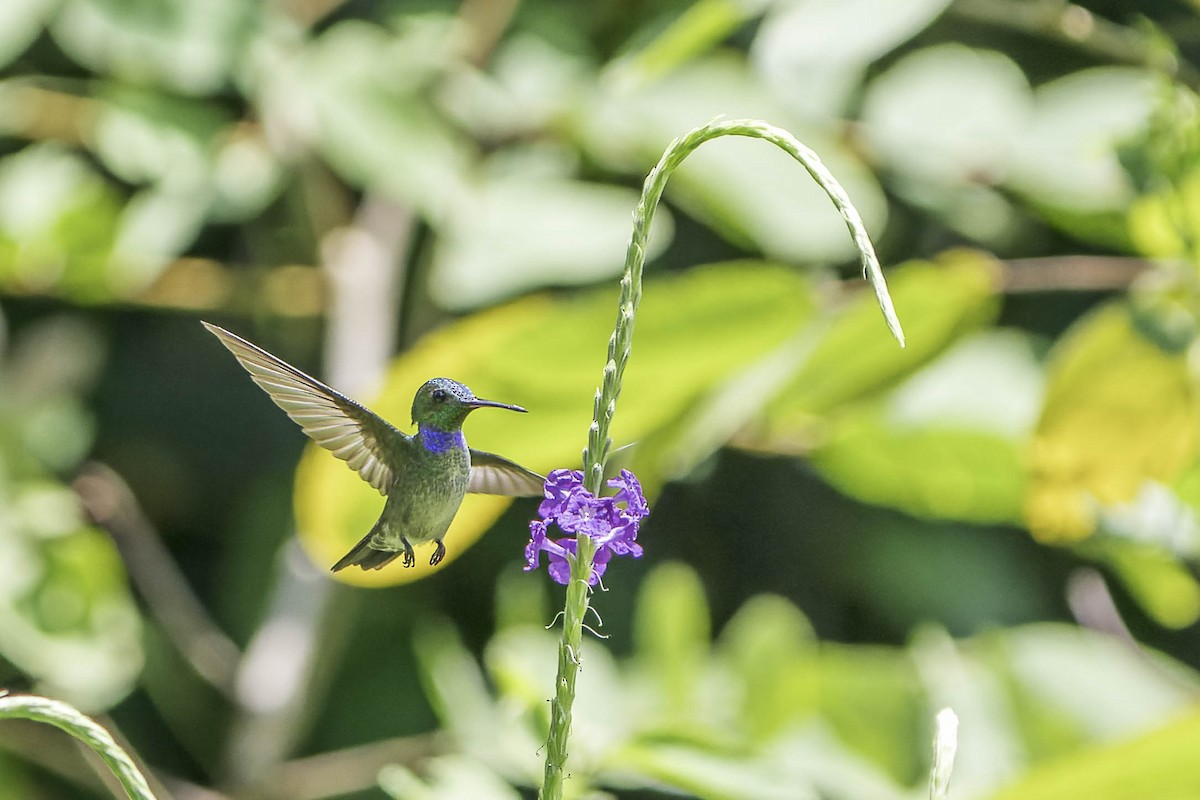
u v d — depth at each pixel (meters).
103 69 4.67
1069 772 4.34
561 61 4.65
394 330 4.98
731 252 5.35
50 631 4.68
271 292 4.93
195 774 6.30
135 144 4.66
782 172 4.52
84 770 4.75
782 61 4.36
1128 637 4.61
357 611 5.46
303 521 4.39
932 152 4.59
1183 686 4.58
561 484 4.16
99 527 5.03
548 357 4.39
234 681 4.72
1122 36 4.54
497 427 4.40
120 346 6.48
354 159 4.56
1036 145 4.57
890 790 4.55
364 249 4.87
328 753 5.82
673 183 4.54
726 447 4.63
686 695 4.57
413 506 4.27
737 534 5.98
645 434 4.43
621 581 5.90
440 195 4.55
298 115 4.62
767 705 4.57
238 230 5.94
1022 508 4.56
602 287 4.62
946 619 5.40
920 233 5.12
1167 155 4.41
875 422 4.54
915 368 4.46
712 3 4.38
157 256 4.66
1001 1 4.54
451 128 4.60
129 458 6.43
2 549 4.68
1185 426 4.44
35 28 4.60
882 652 4.88
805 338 4.42
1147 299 4.44
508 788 4.47
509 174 4.62
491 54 4.66
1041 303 5.31
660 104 4.55
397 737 5.81
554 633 4.62
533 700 4.45
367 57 4.61
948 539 5.52
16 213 4.66
